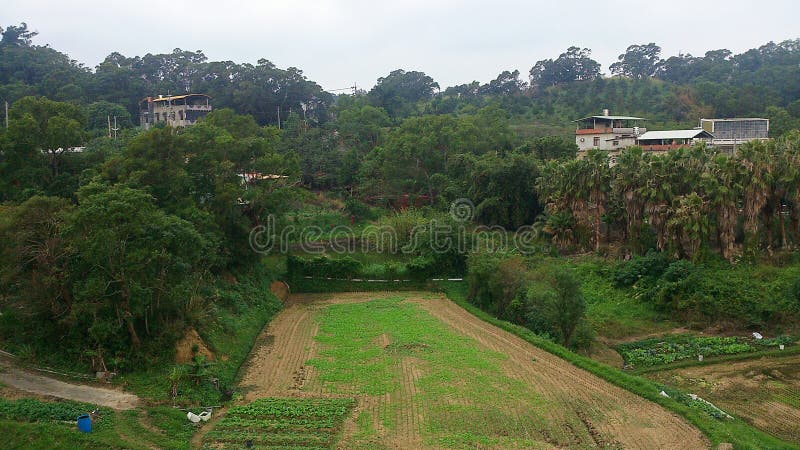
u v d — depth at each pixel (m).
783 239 46.19
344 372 30.39
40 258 26.00
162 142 36.94
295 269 49.88
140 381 26.19
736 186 43.03
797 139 45.31
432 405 26.19
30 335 27.28
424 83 149.25
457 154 69.06
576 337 35.72
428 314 42.09
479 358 32.41
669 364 33.44
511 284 40.84
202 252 33.28
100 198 26.22
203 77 104.00
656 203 45.09
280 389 28.12
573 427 24.12
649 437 23.31
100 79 95.50
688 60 152.00
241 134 52.00
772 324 38.03
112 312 27.42
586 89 121.81
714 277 41.12
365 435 23.12
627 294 43.66
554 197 53.97
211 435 22.69
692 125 89.56
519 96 126.25
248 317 37.97
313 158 75.19
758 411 27.31
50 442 20.42
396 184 69.81
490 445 22.45
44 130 38.19
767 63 136.62
